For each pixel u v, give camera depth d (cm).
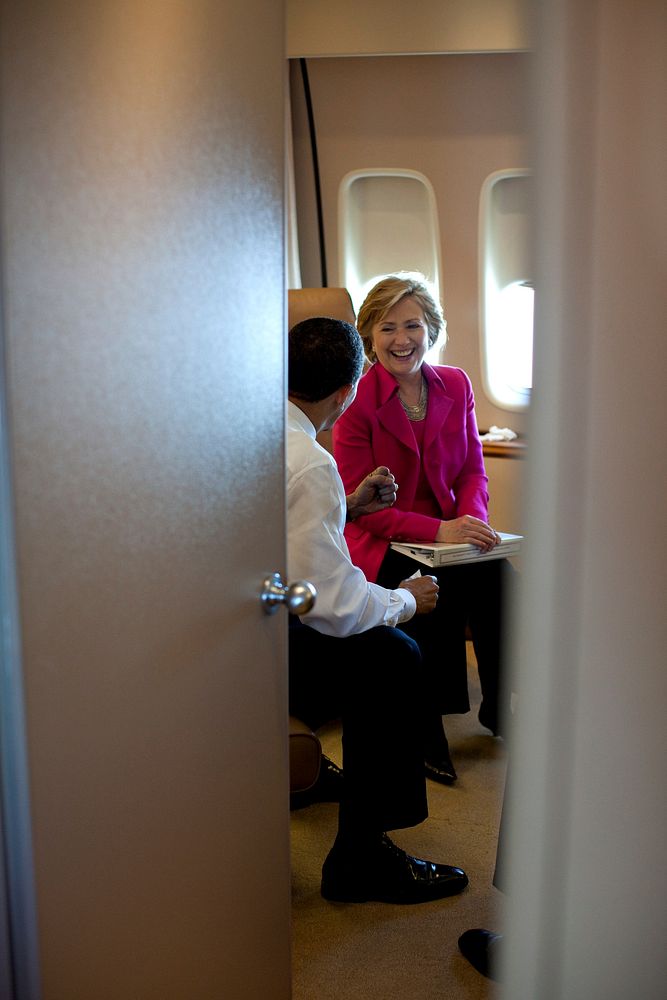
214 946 141
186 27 120
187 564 127
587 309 138
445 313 389
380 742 207
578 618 145
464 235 375
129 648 117
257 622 148
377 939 201
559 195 136
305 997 182
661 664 146
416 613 234
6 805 103
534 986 155
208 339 129
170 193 119
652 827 151
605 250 136
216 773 138
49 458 101
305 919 208
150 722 122
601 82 133
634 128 134
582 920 152
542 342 141
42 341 99
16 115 94
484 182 365
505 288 384
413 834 243
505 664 281
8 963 105
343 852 212
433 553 258
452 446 297
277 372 150
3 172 93
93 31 104
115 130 109
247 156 136
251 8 134
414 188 377
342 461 292
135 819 120
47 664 103
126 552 115
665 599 145
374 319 290
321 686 216
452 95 354
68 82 101
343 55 345
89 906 113
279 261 148
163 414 121
